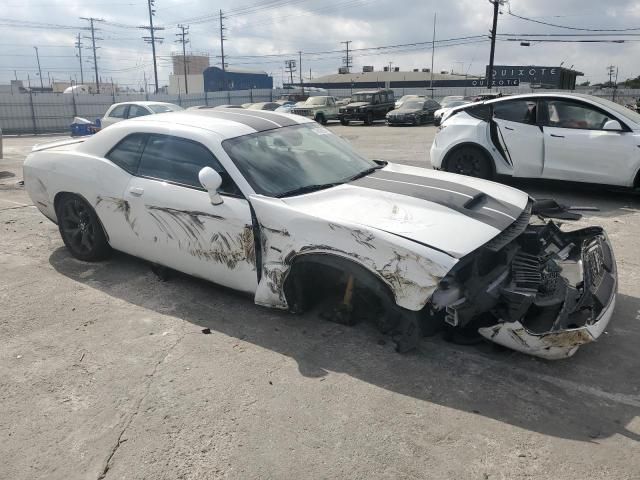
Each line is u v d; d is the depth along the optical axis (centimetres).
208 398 294
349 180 403
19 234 609
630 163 693
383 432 264
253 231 362
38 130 3691
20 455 253
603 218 654
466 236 310
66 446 259
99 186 455
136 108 1495
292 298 363
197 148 403
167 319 389
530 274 340
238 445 257
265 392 299
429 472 238
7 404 292
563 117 742
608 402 287
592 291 324
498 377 311
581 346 345
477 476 235
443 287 298
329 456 248
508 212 355
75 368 326
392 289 306
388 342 350
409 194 363
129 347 350
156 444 259
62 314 399
